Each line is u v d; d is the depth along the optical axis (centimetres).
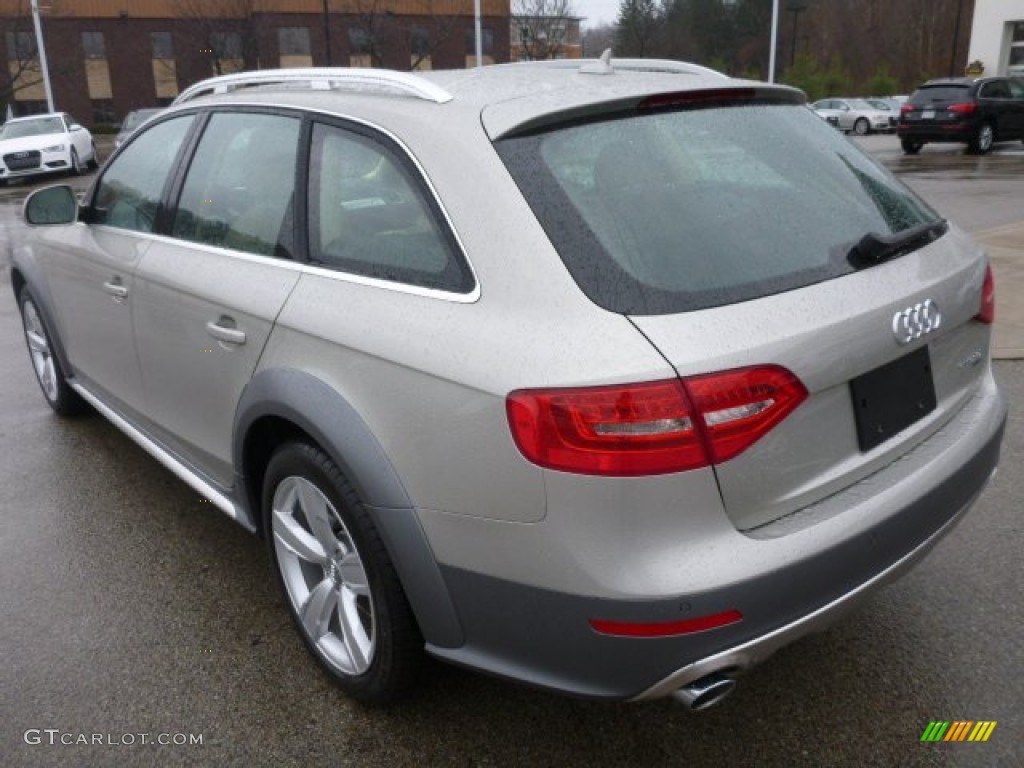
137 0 4809
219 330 282
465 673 277
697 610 190
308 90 287
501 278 204
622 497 187
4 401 529
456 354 205
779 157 249
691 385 185
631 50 5372
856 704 261
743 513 198
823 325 203
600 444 185
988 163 1852
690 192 222
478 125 223
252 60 4297
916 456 234
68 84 4806
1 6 4347
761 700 264
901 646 284
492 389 197
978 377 270
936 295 234
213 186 312
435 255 221
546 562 197
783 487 203
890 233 241
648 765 242
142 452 450
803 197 238
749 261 210
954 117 2070
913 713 256
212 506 392
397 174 235
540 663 209
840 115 3750
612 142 226
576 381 187
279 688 274
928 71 6844
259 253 280
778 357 194
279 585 291
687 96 245
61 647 295
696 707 204
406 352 215
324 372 240
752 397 191
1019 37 3039
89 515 384
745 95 262
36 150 1986
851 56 7225
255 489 294
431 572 220
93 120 4903
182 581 333
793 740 248
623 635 192
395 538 223
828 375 204
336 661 267
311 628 273
